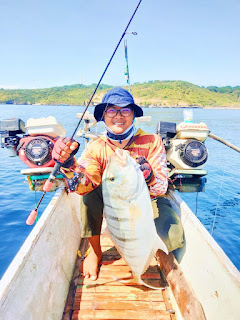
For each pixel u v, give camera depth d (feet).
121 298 7.07
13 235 16.31
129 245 6.53
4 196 22.75
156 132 11.29
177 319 6.45
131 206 6.17
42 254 6.03
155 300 7.03
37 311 5.19
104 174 6.39
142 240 6.41
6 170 31.91
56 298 6.29
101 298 7.06
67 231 8.23
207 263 6.18
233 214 19.16
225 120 124.06
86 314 6.58
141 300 7.02
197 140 10.51
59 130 10.50
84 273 7.76
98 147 7.28
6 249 14.85
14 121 10.29
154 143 7.47
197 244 6.82
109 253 8.93
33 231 6.07
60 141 6.01
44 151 9.53
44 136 10.07
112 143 7.44
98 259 8.17
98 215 7.60
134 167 6.14
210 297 5.85
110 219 6.62
